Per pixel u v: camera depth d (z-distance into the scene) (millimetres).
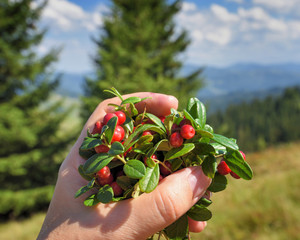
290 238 4512
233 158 1358
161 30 16031
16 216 14625
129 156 1382
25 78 13523
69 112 14742
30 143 13469
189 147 1235
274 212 5328
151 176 1248
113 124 1193
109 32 15656
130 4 16109
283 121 83312
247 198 6305
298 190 6461
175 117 1384
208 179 1484
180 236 1570
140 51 14055
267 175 8625
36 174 14672
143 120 1555
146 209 1433
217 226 5113
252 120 90625
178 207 1419
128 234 1433
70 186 1683
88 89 14555
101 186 1417
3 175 13609
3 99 13758
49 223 1597
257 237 4633
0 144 13125
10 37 13531
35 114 14406
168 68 16578
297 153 11859
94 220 1473
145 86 12102
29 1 13078
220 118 84312
